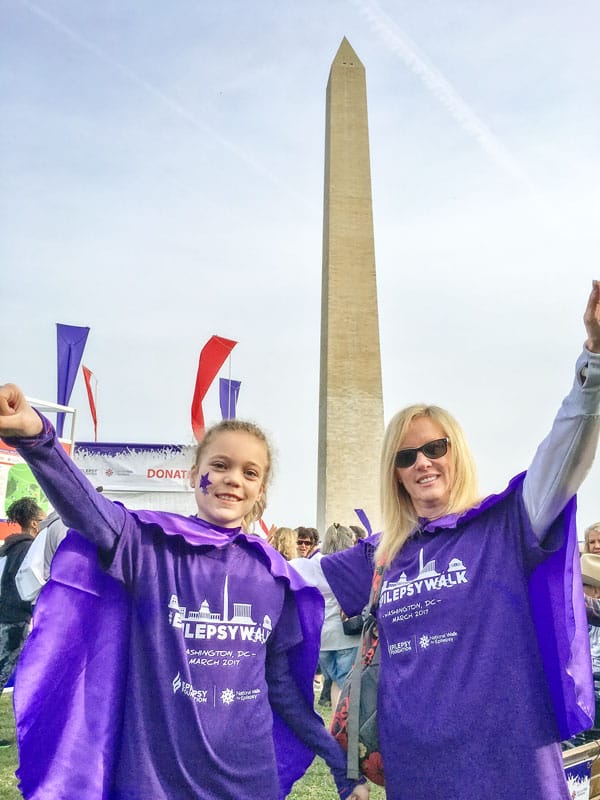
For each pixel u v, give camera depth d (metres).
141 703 2.39
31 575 5.48
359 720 2.79
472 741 2.41
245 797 2.40
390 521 2.94
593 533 5.29
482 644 2.51
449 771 2.40
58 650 2.41
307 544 8.61
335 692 3.69
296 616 2.77
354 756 2.75
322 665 3.63
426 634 2.60
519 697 2.44
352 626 3.40
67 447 8.52
